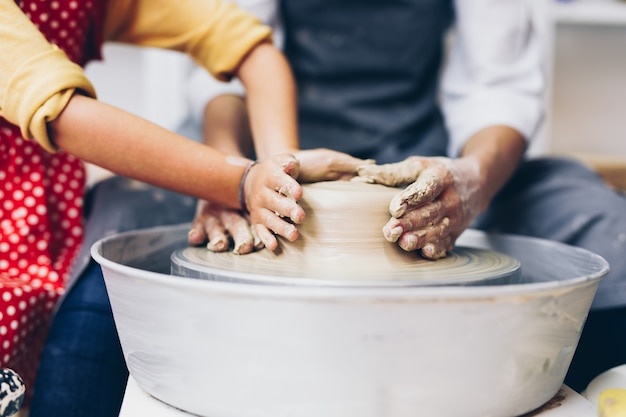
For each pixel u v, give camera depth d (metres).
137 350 0.62
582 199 1.00
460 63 1.34
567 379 0.87
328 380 0.54
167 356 0.59
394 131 1.25
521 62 1.24
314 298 0.51
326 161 0.74
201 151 0.74
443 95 1.37
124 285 0.60
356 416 0.54
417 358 0.53
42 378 0.78
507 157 1.02
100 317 0.82
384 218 0.68
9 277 0.86
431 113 1.32
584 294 0.59
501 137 1.06
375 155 1.25
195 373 0.58
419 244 0.68
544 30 1.24
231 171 0.73
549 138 2.08
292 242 0.68
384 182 0.73
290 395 0.55
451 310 0.52
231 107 1.17
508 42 1.24
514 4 1.24
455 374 0.54
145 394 0.66
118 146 0.73
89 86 0.75
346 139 1.26
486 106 1.17
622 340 0.84
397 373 0.53
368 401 0.54
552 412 0.62
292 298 0.51
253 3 1.29
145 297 0.58
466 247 0.85
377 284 0.60
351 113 1.26
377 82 1.29
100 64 1.98
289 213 0.66
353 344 0.52
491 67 1.22
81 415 0.77
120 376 0.81
